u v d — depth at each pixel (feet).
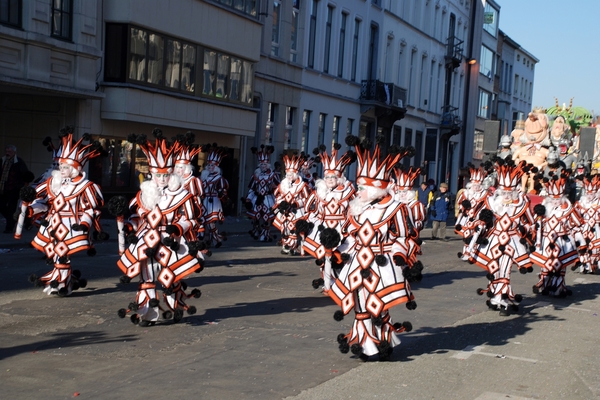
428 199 83.20
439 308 35.58
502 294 34.50
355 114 121.70
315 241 36.83
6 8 54.03
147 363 22.98
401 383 22.12
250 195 64.03
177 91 72.43
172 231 26.40
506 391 22.00
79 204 32.48
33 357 23.12
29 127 64.34
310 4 103.65
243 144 90.84
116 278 38.37
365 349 23.82
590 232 53.52
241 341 26.37
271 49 94.68
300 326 29.32
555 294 41.50
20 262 41.78
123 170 69.36
